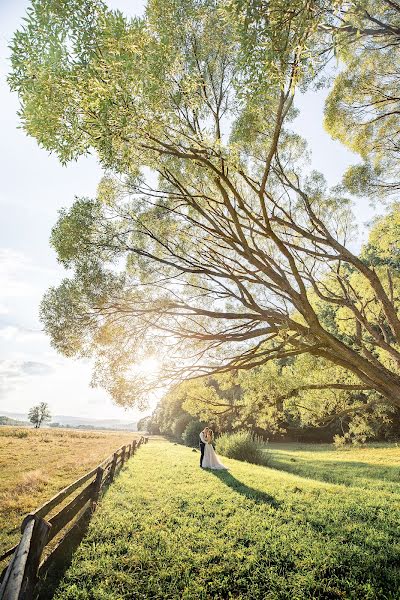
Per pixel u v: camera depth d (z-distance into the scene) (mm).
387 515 7812
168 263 7051
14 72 3875
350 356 6480
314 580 4734
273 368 9039
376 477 15656
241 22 3281
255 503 8602
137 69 3807
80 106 3812
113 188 7254
